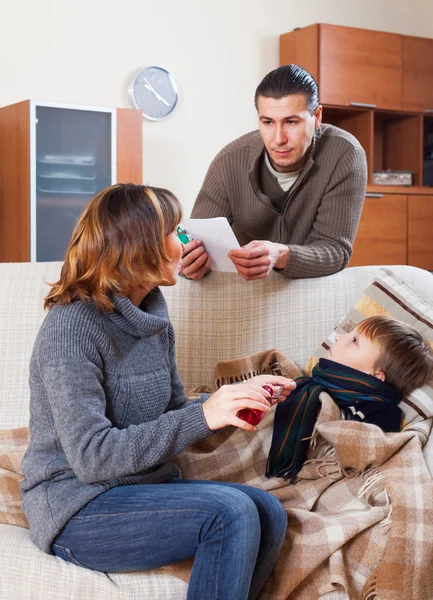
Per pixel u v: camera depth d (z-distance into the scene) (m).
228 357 2.09
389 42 5.26
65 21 4.64
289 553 1.57
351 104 5.12
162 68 4.89
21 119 4.28
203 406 1.45
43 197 4.29
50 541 1.45
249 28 5.18
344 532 1.56
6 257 4.54
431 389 1.88
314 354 2.05
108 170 4.48
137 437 1.40
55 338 1.43
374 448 1.70
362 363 1.88
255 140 2.35
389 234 5.36
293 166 2.26
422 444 1.79
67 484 1.46
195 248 2.02
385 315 2.05
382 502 1.66
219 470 1.76
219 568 1.35
